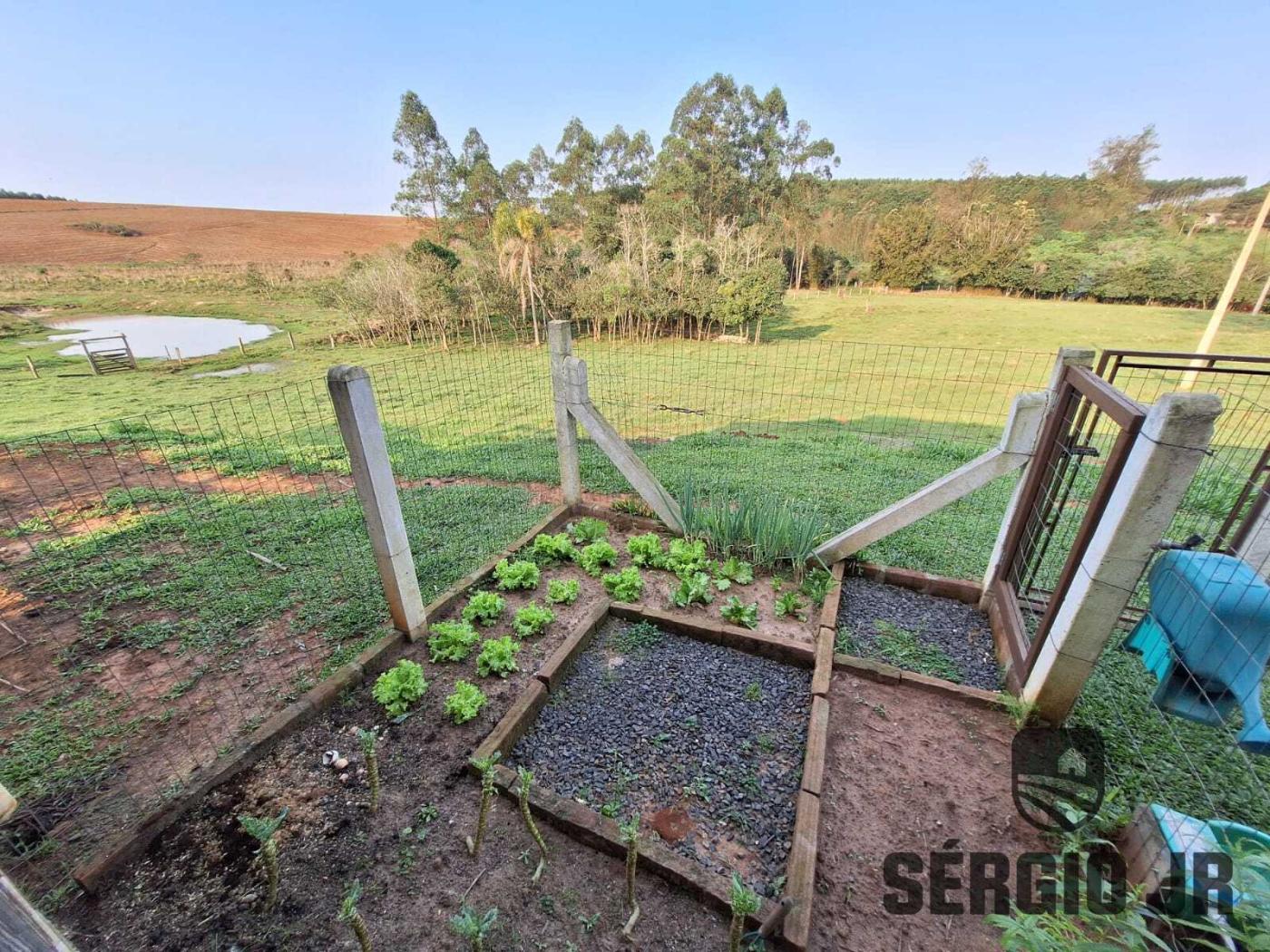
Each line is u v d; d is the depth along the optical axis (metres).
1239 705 1.96
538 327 21.44
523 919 1.75
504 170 38.44
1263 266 24.88
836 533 4.25
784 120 36.78
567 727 2.54
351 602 3.46
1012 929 1.33
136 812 2.12
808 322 24.59
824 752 2.28
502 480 5.84
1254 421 7.76
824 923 1.74
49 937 1.03
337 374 2.47
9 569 4.02
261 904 1.79
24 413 11.12
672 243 25.72
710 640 3.11
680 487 5.37
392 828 2.04
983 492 5.30
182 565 4.00
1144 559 1.95
